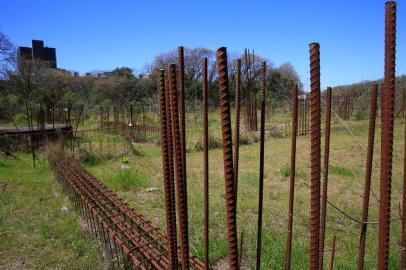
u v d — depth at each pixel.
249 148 15.02
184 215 2.00
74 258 4.98
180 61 1.91
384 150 1.57
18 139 13.64
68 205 7.19
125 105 36.66
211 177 9.98
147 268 3.89
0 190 8.31
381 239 1.62
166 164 2.14
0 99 26.58
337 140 15.45
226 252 5.01
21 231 5.97
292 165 2.21
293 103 2.16
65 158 9.64
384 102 1.54
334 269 4.42
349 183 8.91
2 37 32.88
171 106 1.90
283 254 4.79
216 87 36.47
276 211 6.88
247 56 17.91
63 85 44.81
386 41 1.50
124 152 13.63
